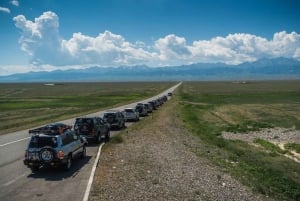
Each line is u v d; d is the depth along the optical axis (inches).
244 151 1211.9
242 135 1662.2
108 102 3442.4
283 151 1278.3
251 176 876.0
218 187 725.3
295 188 810.8
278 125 1991.9
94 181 677.3
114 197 589.6
